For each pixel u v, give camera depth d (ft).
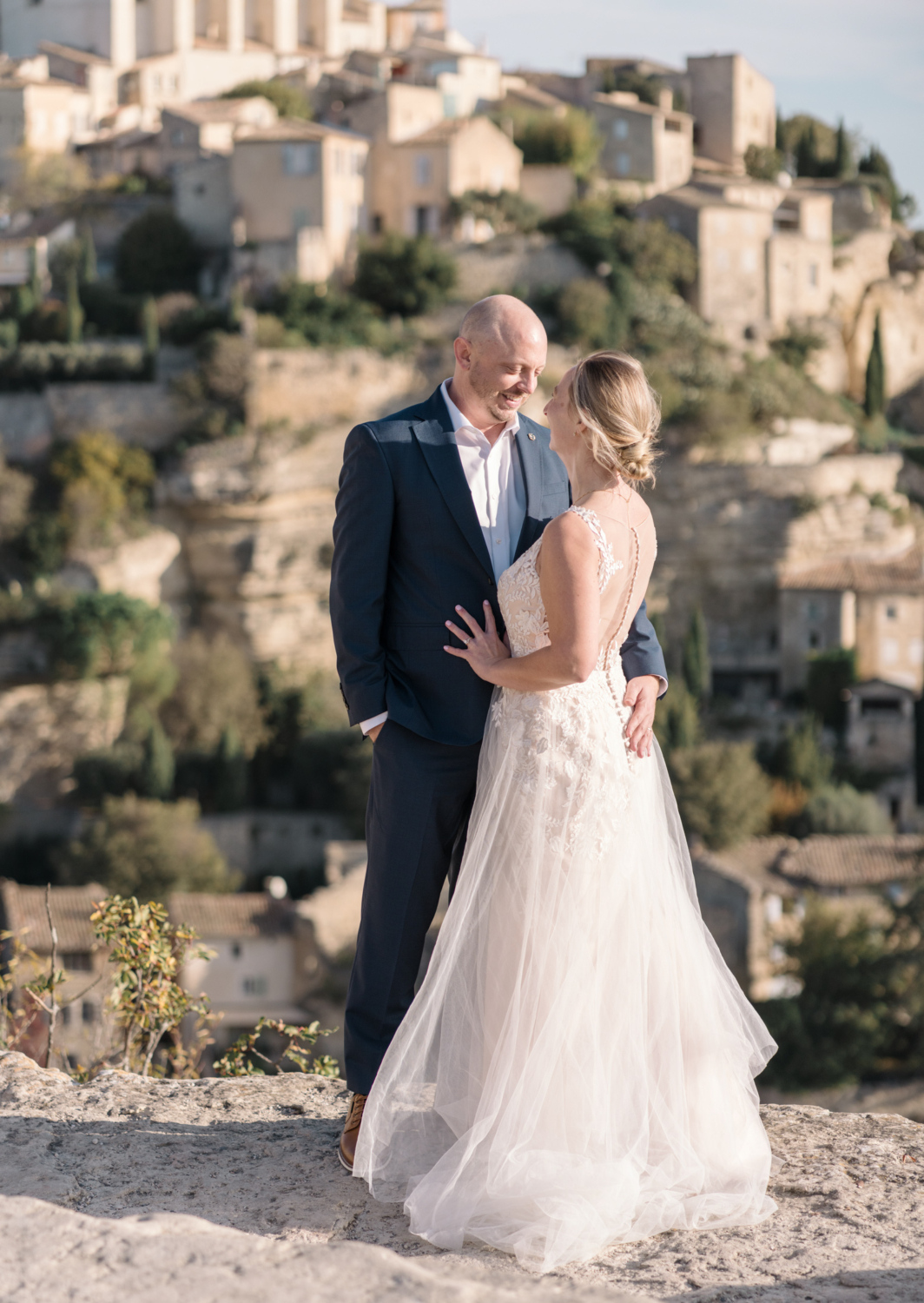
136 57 282.97
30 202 233.35
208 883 159.12
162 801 177.99
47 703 182.70
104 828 159.94
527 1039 12.88
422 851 13.53
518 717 13.25
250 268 214.07
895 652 203.51
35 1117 14.61
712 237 239.71
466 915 13.26
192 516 199.93
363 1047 13.56
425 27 315.17
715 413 208.13
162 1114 14.84
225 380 197.67
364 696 13.23
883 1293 11.01
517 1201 12.25
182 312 209.15
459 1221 12.14
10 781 183.21
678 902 13.76
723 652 208.33
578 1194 12.19
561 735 13.12
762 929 127.44
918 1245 11.93
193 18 281.33
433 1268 10.22
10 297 215.51
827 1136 14.38
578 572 12.62
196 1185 12.99
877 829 170.30
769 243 245.86
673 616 209.77
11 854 178.09
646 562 13.42
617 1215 12.19
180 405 199.31
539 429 14.21
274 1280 9.27
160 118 252.21
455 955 13.23
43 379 203.31
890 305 270.46
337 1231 12.25
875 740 194.59
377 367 202.39
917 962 113.91
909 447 251.39
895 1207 12.67
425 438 13.48
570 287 217.97
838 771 191.42
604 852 13.12
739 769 154.61
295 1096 15.48
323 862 183.01
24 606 181.57
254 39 292.81
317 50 298.56
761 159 282.36
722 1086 13.28
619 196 246.47
